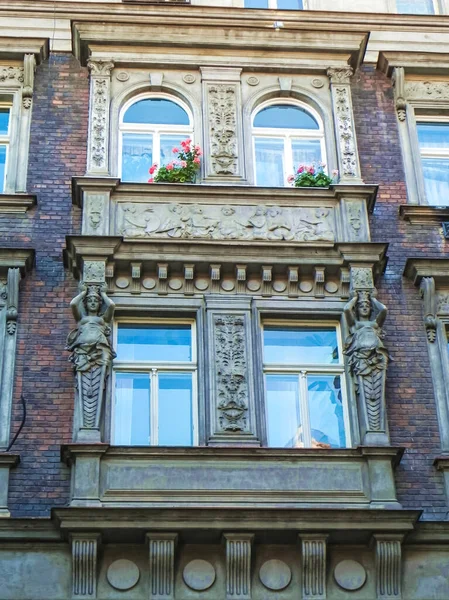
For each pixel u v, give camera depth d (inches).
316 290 691.4
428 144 781.9
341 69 780.0
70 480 621.0
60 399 650.2
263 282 687.7
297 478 620.4
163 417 654.5
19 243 703.7
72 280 693.3
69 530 585.3
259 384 658.8
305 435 655.8
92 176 709.9
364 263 692.1
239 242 695.7
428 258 703.7
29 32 788.6
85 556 585.6
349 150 746.8
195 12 791.7
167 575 588.4
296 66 777.6
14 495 617.3
